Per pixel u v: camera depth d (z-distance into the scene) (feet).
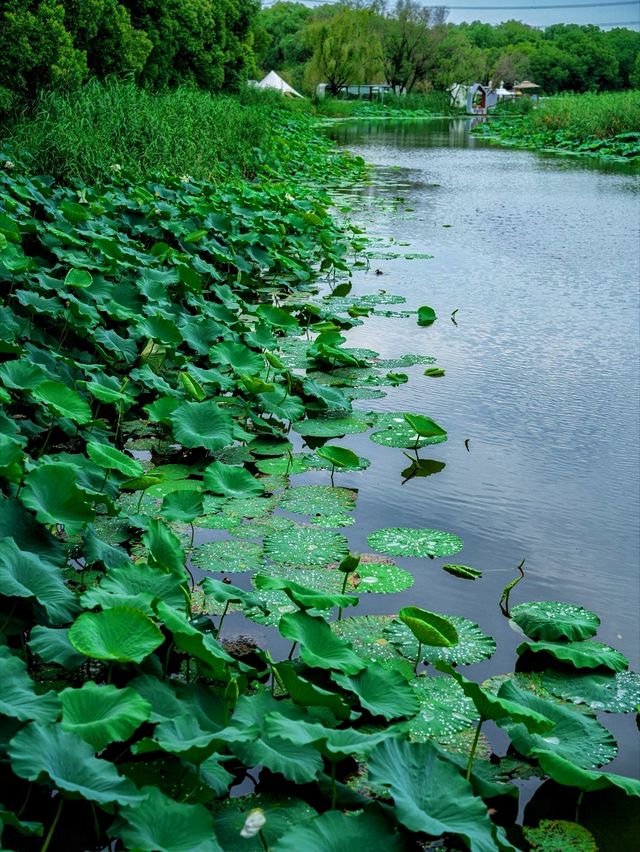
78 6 42.32
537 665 8.36
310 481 12.38
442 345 19.60
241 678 7.02
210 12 70.44
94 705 5.85
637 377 17.47
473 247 32.27
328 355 16.81
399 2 204.64
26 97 37.88
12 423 10.30
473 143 93.71
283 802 6.30
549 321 21.80
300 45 238.07
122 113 35.19
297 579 9.54
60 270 18.45
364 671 7.25
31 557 7.63
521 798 6.71
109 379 13.91
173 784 6.14
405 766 5.73
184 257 20.71
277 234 27.66
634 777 6.91
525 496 12.09
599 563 10.36
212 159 40.01
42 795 6.24
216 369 16.47
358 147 83.10
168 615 6.73
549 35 336.29
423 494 12.08
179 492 10.25
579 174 61.16
